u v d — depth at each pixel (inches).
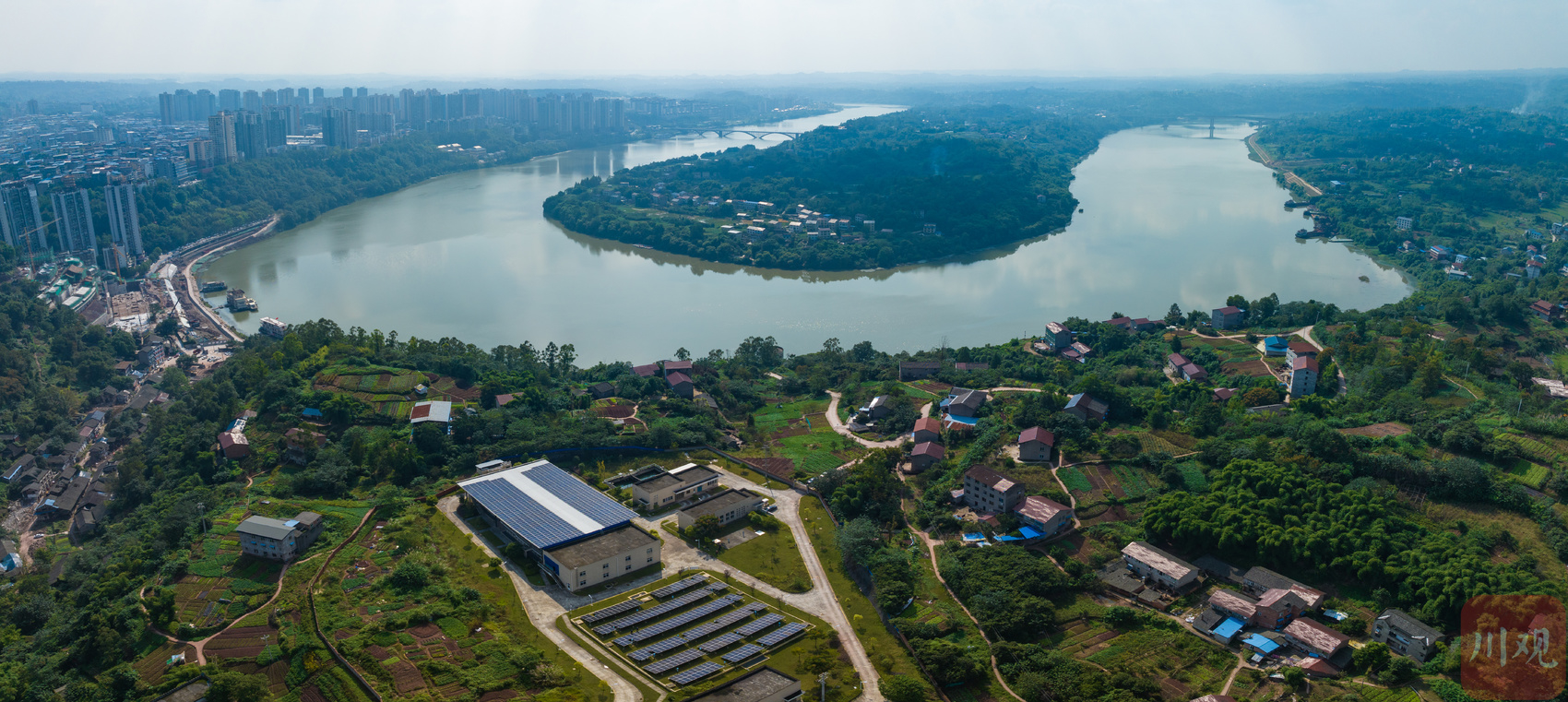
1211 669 6156.5
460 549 7751.0
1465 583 6314.0
